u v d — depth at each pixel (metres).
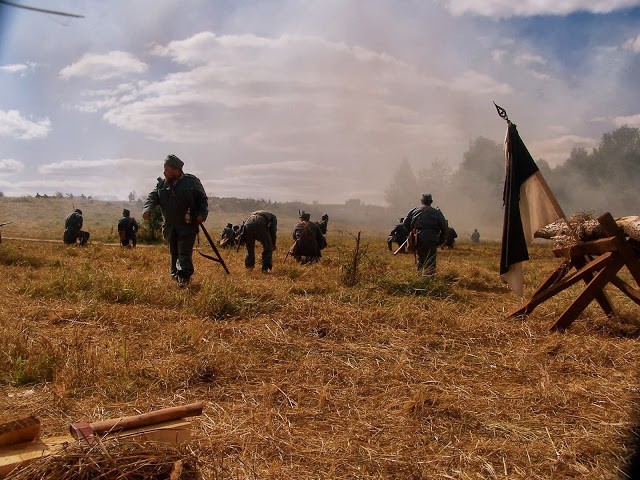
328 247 26.23
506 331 7.55
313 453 4.04
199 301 8.36
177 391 5.24
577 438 4.34
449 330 7.50
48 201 94.31
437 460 4.00
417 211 13.65
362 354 6.48
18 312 7.76
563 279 8.23
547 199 8.38
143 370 5.62
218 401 5.04
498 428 4.55
